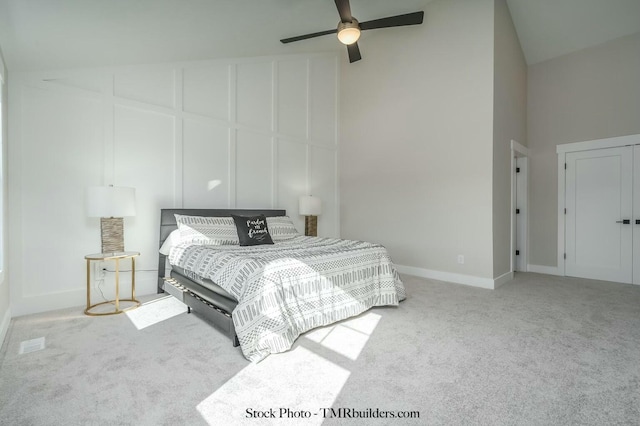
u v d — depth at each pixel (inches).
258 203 182.9
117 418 56.4
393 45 194.1
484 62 156.0
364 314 113.2
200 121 158.7
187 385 67.2
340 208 226.4
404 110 189.2
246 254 103.6
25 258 112.8
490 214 154.0
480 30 157.5
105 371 72.7
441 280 170.9
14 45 96.0
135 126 138.3
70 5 86.4
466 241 162.2
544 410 59.2
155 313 114.2
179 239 132.7
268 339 80.3
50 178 118.0
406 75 188.1
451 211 167.9
